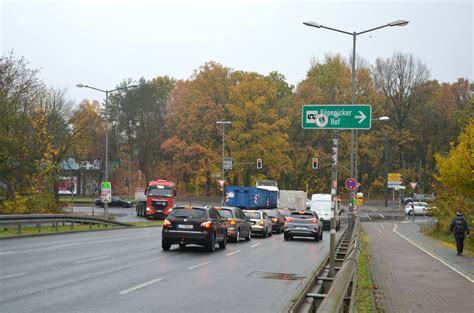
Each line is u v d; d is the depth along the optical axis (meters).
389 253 25.00
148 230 37.28
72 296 11.17
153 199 53.94
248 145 71.25
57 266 15.95
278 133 71.56
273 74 93.62
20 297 10.87
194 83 75.62
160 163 89.88
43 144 45.41
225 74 75.94
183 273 15.56
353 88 34.12
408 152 91.75
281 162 71.50
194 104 73.25
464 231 24.69
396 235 39.78
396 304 11.73
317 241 32.66
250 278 15.02
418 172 92.62
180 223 22.44
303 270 17.25
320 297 11.14
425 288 14.26
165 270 16.09
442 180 29.64
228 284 13.75
